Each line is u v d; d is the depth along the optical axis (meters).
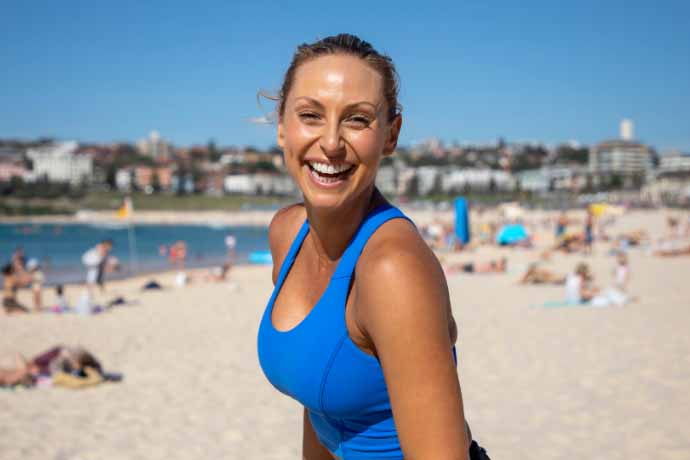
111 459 6.11
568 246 33.44
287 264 1.60
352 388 1.36
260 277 25.41
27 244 54.31
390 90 1.43
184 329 13.07
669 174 157.75
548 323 12.43
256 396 8.10
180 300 17.94
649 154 198.62
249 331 12.75
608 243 40.34
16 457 6.15
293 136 1.41
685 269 23.09
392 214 1.40
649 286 18.14
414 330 1.19
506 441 6.23
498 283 20.47
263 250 45.84
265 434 6.74
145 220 124.50
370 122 1.39
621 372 8.49
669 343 10.12
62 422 7.20
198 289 20.98
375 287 1.24
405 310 1.20
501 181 186.75
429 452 1.18
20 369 8.73
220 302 17.42
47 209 142.38
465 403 7.46
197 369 9.55
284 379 1.47
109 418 7.33
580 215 94.19
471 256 32.88
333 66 1.37
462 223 35.28
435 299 1.22
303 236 1.61
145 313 15.36
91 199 162.50
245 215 134.38
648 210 111.94
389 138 1.54
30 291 21.62
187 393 8.27
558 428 6.53
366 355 1.34
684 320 12.13
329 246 1.46
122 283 24.22
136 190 188.00
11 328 13.44
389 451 1.42
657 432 6.30
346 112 1.37
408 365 1.19
